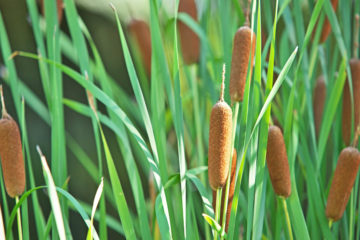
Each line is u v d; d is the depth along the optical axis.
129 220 1.53
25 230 1.60
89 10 3.48
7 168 1.51
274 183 1.56
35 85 3.26
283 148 1.54
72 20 1.64
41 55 1.67
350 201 1.70
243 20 1.71
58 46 1.64
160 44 1.61
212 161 1.48
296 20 1.72
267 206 1.71
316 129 1.82
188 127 1.93
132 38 1.89
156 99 1.62
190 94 1.90
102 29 3.50
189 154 1.92
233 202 1.51
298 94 1.79
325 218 1.64
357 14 1.75
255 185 1.56
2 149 1.50
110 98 1.61
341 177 1.57
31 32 3.25
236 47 1.52
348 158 1.56
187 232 1.60
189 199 1.66
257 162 1.54
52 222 1.60
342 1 1.75
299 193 1.78
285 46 1.77
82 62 1.64
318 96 1.82
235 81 1.52
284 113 1.73
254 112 1.52
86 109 1.69
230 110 1.47
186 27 1.84
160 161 1.61
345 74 1.66
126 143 1.63
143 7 3.54
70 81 3.34
